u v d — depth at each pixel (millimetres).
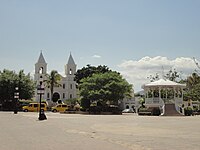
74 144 15070
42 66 114625
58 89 120500
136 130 23109
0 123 29656
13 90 74750
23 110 68062
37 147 13898
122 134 20156
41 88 36375
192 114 57938
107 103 71500
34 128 24438
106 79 67688
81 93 67688
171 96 66312
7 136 18469
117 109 67375
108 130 23141
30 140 16562
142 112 56781
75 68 125312
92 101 67812
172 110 55844
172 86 58625
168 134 20031
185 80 90812
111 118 41531
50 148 13625
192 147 13977
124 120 36594
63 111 70250
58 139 17156
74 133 20750
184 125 27938
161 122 32594
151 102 59094
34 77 113938
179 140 16688
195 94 76500
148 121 34500
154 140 16719
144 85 61094
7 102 75812
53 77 105812
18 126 26312
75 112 65688
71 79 123688
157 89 62812
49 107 81188
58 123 30500
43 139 17094
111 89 66312
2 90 74875
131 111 86188
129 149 13406
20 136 18531
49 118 39938
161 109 57438
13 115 45875
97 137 18312
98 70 103562
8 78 75500
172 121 34219
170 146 14328
